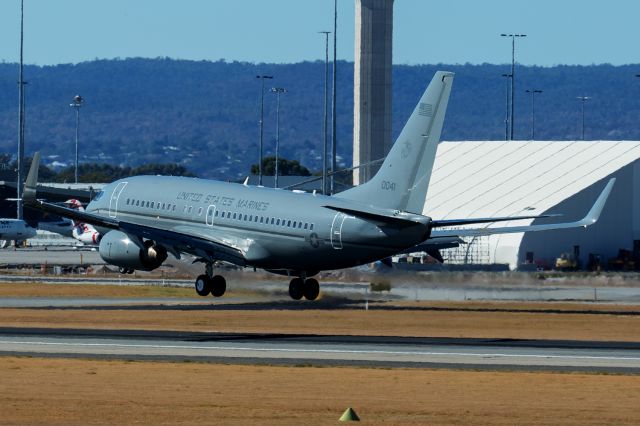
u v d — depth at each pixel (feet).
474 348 437.99
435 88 579.07
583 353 425.28
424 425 290.35
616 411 312.09
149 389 340.80
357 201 605.73
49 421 290.35
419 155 582.35
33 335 472.03
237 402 321.11
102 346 437.58
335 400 326.03
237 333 487.20
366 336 477.77
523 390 343.87
